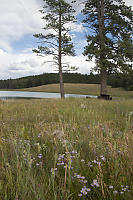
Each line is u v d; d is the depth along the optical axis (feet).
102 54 59.77
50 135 9.60
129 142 7.55
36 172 5.88
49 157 6.99
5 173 5.48
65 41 65.26
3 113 19.43
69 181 4.82
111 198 4.57
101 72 64.44
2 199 4.56
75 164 6.08
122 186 4.75
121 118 16.47
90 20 66.23
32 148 8.15
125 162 6.13
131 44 56.80
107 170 5.93
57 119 16.10
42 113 19.43
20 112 20.31
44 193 4.70
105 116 17.28
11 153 6.90
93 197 4.76
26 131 11.55
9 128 12.19
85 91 221.46
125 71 57.77
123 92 193.26
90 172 5.82
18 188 4.69
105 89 64.59
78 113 17.62
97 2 62.49
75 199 4.77
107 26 61.52
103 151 7.07
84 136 9.20
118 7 62.34
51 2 60.29
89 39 62.08
